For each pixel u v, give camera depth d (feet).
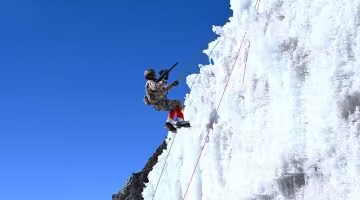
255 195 21.26
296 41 20.86
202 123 30.94
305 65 19.93
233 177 23.70
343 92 17.79
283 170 19.83
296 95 19.92
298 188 19.43
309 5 20.54
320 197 18.29
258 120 22.58
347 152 17.37
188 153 32.35
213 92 31.14
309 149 18.85
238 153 23.82
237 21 29.12
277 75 21.45
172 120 29.78
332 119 18.02
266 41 22.31
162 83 28.78
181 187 33.50
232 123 25.86
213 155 26.89
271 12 23.61
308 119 19.19
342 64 17.99
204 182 28.40
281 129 20.47
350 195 17.01
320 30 19.11
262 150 21.66
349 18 18.02
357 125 17.22
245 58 27.20
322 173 18.39
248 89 24.18
